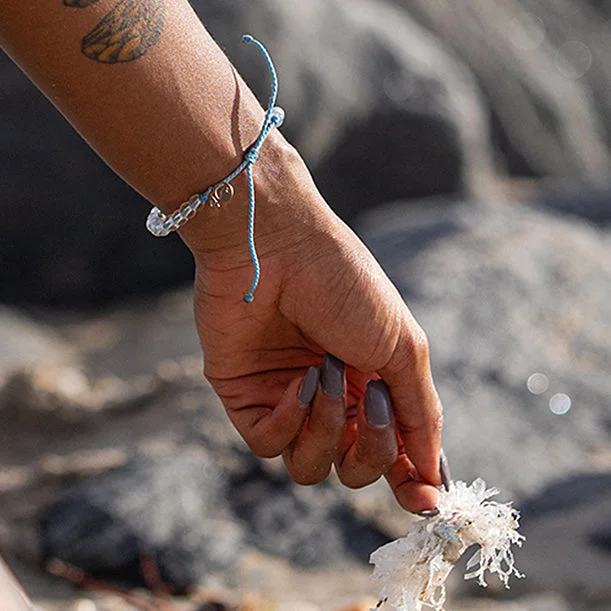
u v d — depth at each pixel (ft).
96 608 13.52
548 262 24.17
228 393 7.59
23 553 14.96
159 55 6.41
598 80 62.28
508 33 57.88
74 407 19.27
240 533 15.97
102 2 6.22
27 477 16.63
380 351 7.03
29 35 6.25
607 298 23.17
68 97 6.45
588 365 21.11
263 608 12.87
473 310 22.07
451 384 20.11
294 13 38.99
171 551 14.78
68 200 36.27
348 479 7.47
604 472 17.83
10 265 36.42
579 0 67.15
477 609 14.34
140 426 18.65
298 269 7.01
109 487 15.84
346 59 40.81
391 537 16.42
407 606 7.14
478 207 27.78
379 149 41.16
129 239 36.99
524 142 52.90
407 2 53.31
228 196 6.73
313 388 7.06
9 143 35.78
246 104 6.75
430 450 7.34
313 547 16.01
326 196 40.83
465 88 44.80
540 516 16.85
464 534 7.09
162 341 31.94
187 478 16.35
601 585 14.92
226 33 36.65
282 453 7.57
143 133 6.54
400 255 24.90
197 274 7.28
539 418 19.58
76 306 36.86
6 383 19.79
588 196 37.47
